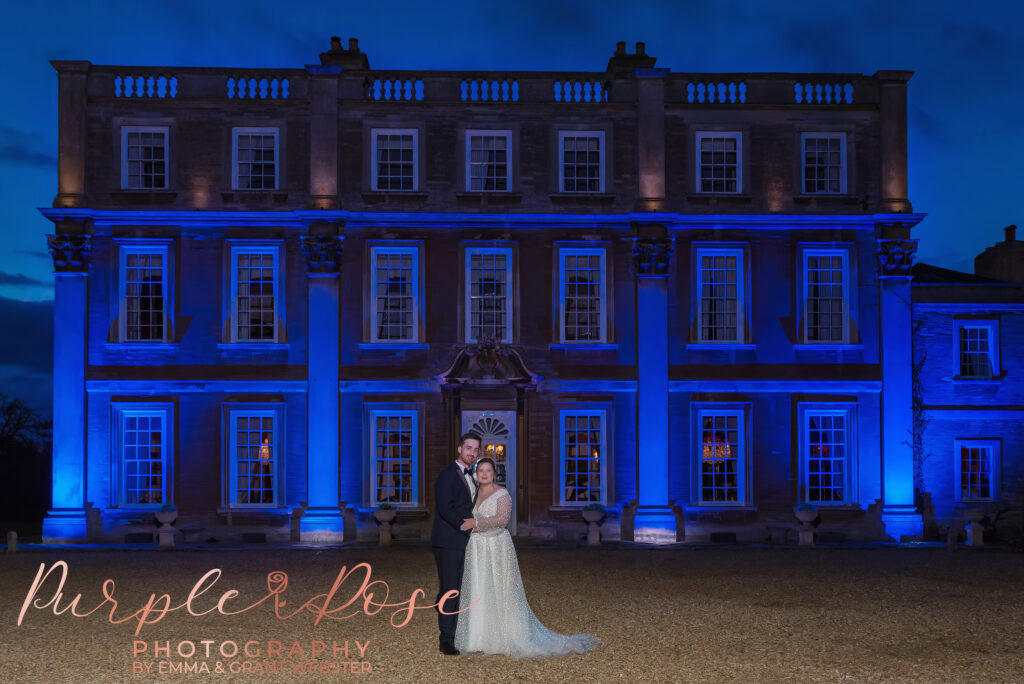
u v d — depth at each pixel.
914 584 19.41
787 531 29.02
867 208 30.09
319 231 29.17
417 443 29.19
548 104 29.95
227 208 29.41
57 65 29.16
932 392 30.69
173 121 29.52
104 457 28.81
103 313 29.05
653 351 29.36
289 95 29.75
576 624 14.78
